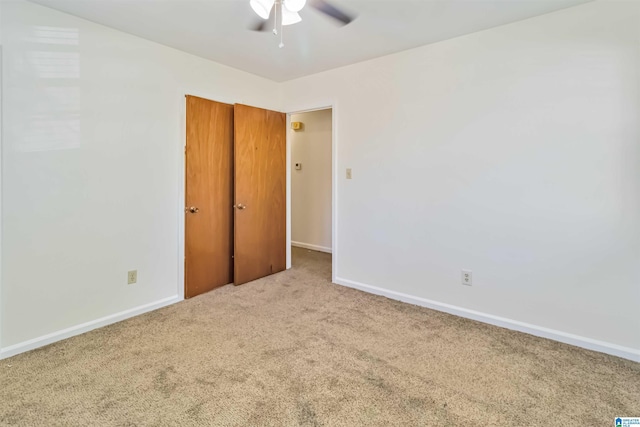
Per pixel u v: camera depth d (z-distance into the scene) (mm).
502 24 2424
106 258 2553
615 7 2041
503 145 2484
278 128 3883
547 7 2182
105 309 2557
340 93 3416
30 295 2186
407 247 3033
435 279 2881
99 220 2502
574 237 2246
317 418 1550
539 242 2377
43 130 2201
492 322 2592
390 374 1902
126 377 1858
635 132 2025
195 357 2072
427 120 2844
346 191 3432
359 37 2648
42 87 2186
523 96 2381
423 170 2895
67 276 2350
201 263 3217
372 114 3186
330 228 5195
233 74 3416
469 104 2619
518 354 2129
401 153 3018
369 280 3320
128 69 2609
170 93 2895
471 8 2195
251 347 2201
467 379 1857
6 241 2078
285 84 3916
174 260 3008
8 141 2062
